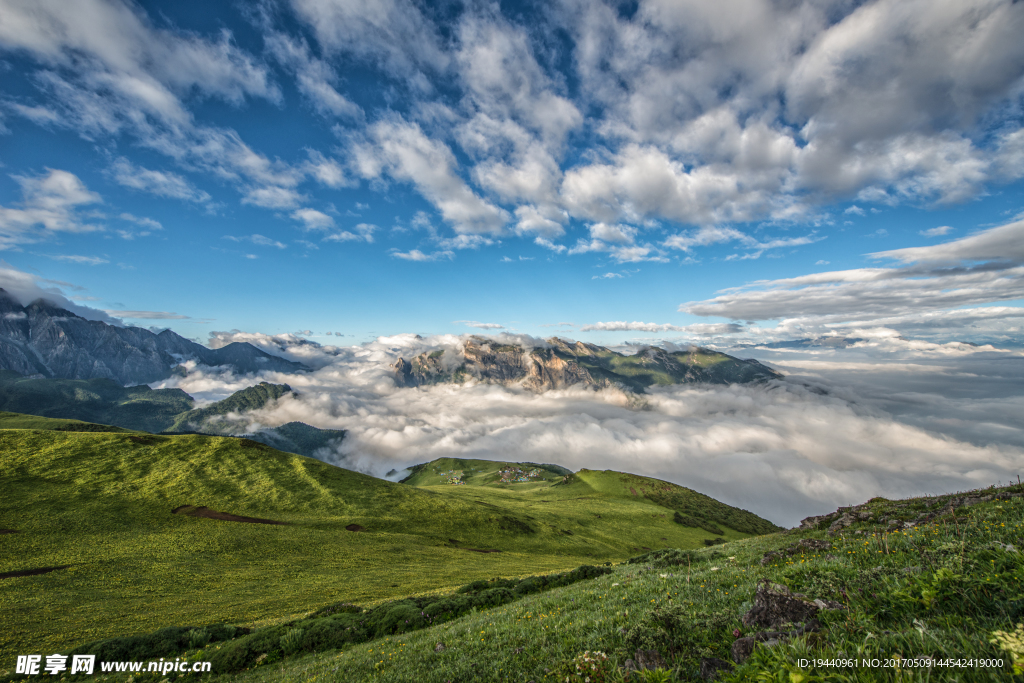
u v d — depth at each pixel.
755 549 27.19
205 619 44.16
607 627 12.46
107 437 113.06
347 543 83.50
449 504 123.94
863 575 10.22
